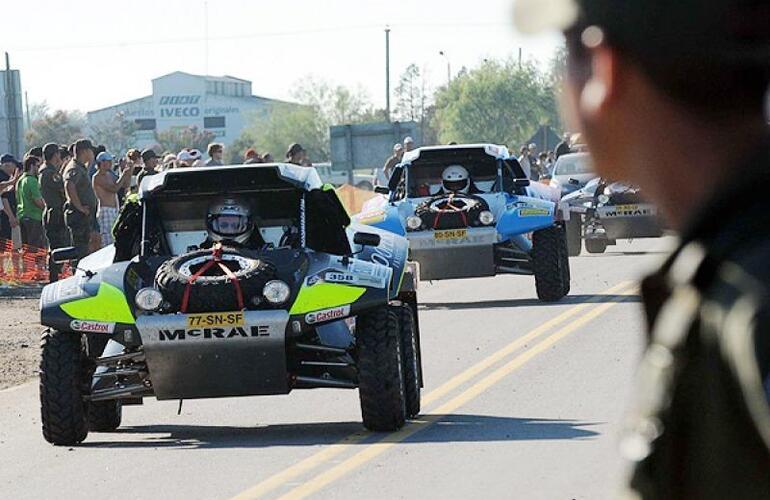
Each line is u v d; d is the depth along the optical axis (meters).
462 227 48.75
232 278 25.20
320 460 23.59
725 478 3.26
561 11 3.56
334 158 99.06
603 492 20.08
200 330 25.09
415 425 26.53
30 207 61.81
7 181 63.78
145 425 28.75
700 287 3.43
